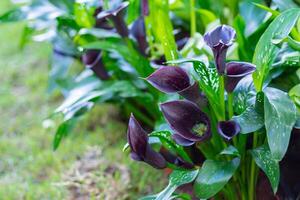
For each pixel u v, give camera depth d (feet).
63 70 6.37
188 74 4.15
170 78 4.12
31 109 6.88
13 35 9.04
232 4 5.63
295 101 4.35
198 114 4.15
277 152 3.92
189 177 4.20
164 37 4.52
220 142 4.43
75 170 5.56
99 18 5.22
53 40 5.99
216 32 4.01
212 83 4.23
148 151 4.18
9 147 6.19
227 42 3.94
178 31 5.89
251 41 5.16
